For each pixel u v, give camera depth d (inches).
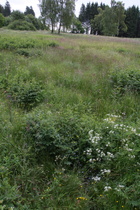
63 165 112.6
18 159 106.7
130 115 173.2
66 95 211.6
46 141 118.6
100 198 91.0
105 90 231.3
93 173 108.3
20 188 94.8
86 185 101.3
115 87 236.5
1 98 193.8
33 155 116.0
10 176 100.3
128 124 143.3
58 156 112.3
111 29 1859.0
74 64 350.3
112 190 96.4
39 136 117.3
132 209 88.4
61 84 244.8
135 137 123.8
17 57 359.9
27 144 121.0
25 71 265.9
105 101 204.7
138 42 936.9
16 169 104.7
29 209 82.5
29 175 102.0
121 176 105.5
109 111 183.9
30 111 179.2
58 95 211.9
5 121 143.6
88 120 140.6
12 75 254.4
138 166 107.0
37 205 86.1
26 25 1582.2
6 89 220.1
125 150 112.1
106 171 103.3
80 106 184.1
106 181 102.2
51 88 230.2
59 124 130.0
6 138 123.6
